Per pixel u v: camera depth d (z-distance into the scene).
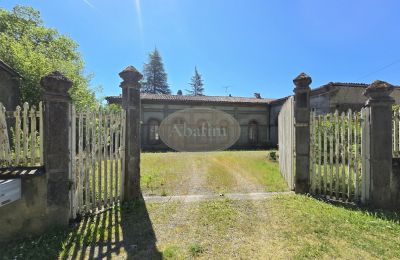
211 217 4.36
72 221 4.14
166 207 4.88
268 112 23.39
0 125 3.71
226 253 3.17
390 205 4.89
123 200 5.25
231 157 12.89
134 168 5.41
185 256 3.10
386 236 3.58
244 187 6.52
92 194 4.54
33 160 3.80
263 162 11.08
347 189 5.36
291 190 6.11
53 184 3.84
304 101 5.71
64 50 19.67
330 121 5.43
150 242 3.48
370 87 4.95
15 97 11.10
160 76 51.41
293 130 6.02
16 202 3.68
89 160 4.50
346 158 5.42
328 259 3.00
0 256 3.16
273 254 3.13
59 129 3.89
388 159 4.88
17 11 20.12
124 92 5.38
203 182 7.07
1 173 3.55
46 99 3.78
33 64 12.13
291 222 4.09
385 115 4.88
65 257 3.09
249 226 3.98
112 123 4.95
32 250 3.29
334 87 15.72
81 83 14.14
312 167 5.73
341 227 3.87
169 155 13.99
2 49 12.64
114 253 3.19
